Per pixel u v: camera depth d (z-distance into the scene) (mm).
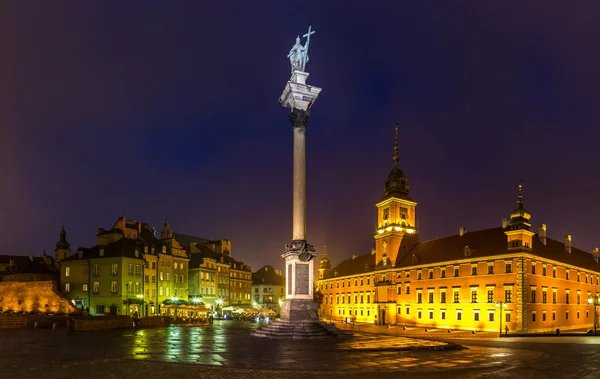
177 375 17531
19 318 54219
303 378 17078
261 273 156125
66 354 24062
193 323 66250
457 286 85875
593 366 20297
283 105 43250
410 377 17266
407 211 108375
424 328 85875
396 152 113125
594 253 101625
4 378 16922
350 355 24109
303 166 39625
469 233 92562
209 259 114062
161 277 95625
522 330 72750
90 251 90625
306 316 36906
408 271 98875
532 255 76000
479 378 17000
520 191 78375
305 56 42031
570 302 84750
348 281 127312
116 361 21062
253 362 20953
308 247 38312
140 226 103062
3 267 120500
